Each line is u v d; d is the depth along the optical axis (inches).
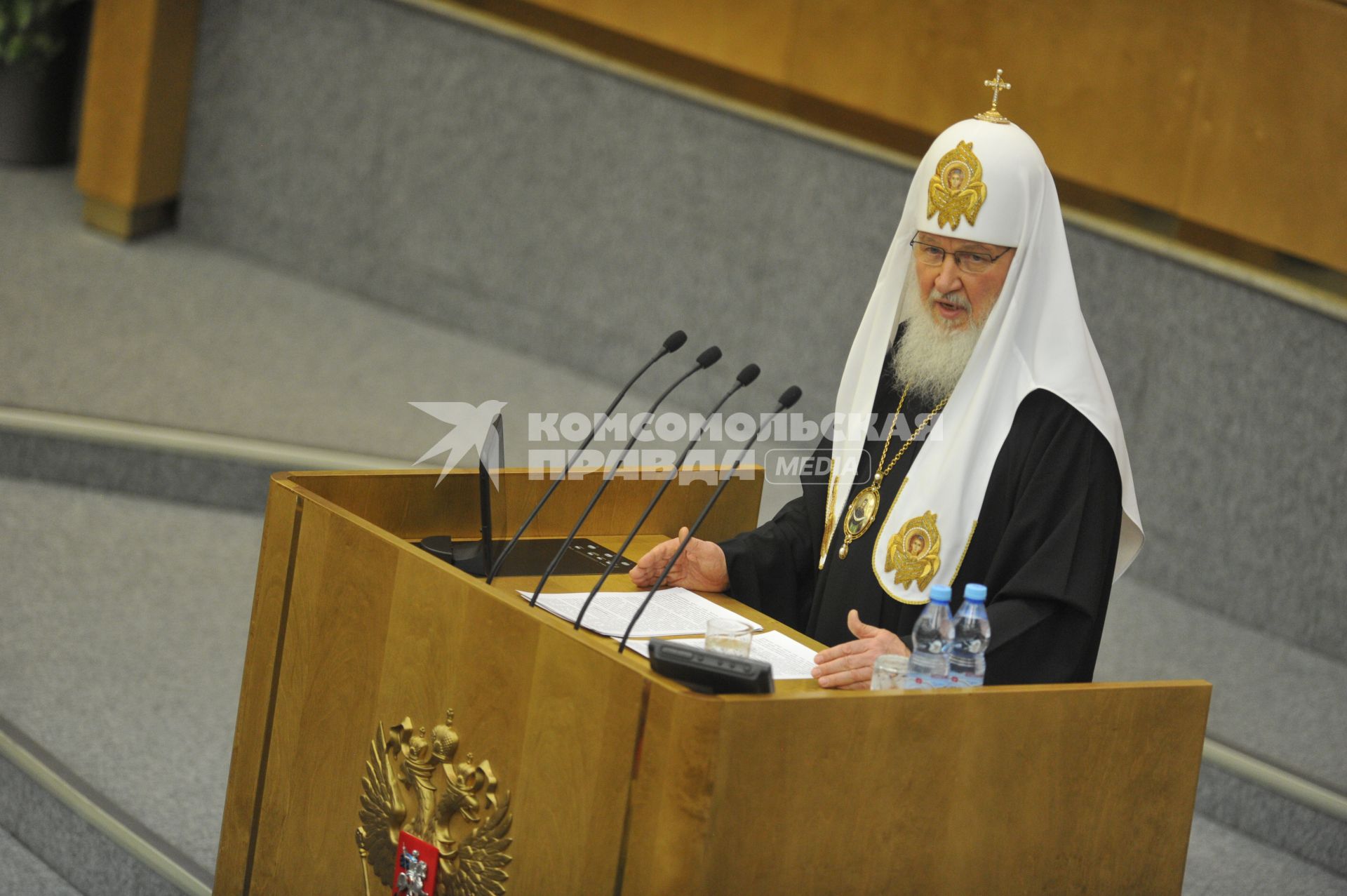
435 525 440.1
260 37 1040.2
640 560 435.8
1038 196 409.4
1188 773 356.8
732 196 906.7
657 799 307.7
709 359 390.9
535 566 426.3
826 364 892.0
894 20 832.3
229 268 1060.5
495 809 342.3
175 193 1088.2
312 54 1028.5
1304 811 569.6
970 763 329.4
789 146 880.9
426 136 1007.0
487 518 413.1
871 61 844.6
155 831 514.3
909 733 320.8
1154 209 755.4
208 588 719.1
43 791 537.3
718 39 892.0
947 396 422.3
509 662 343.0
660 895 306.2
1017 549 392.5
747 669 307.3
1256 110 721.0
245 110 1058.1
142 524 775.1
